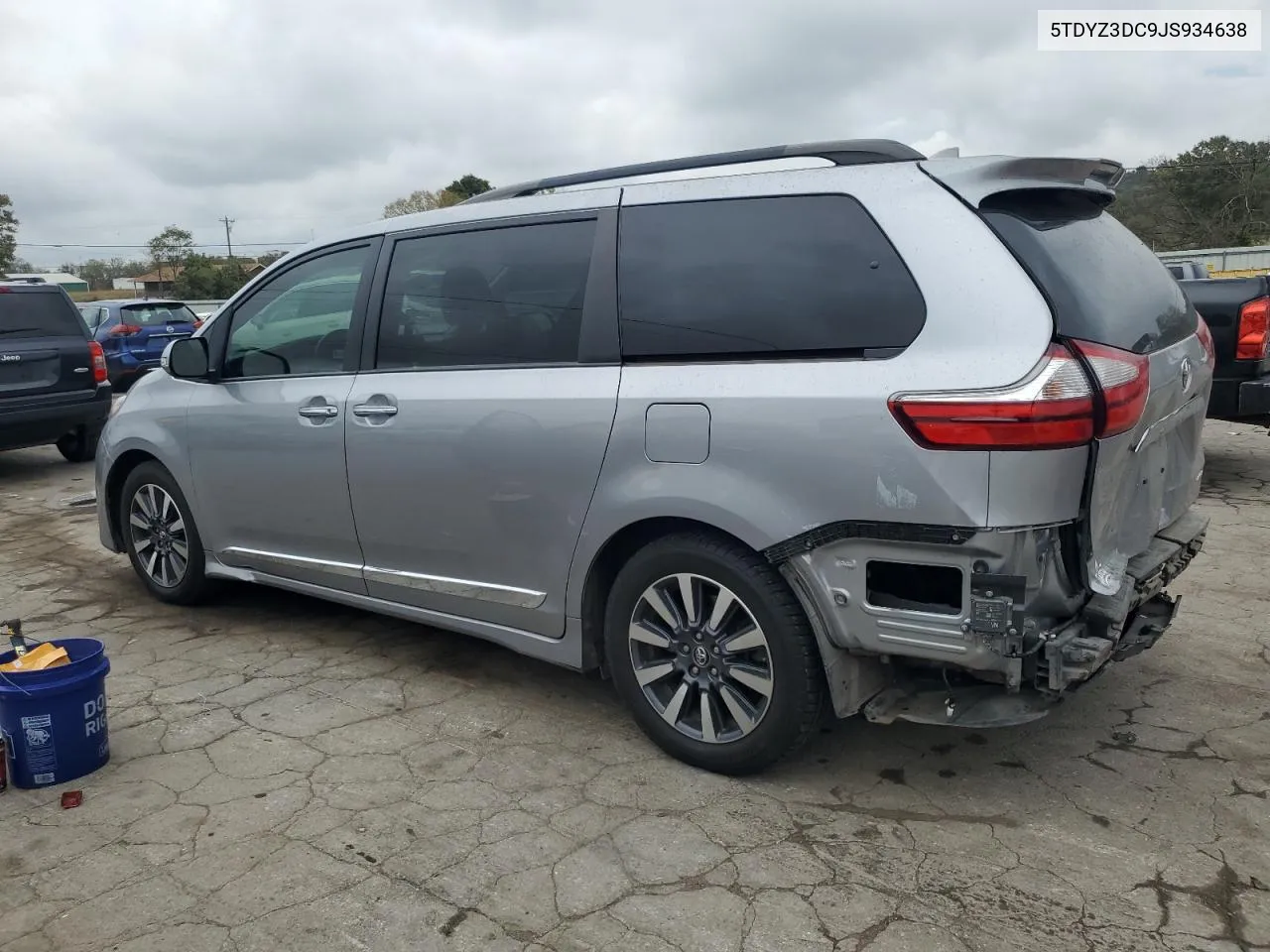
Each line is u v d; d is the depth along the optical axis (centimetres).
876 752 336
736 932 244
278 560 435
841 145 302
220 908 254
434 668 416
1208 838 281
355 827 292
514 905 255
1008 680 264
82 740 321
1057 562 263
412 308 380
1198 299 657
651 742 345
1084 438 254
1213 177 5031
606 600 344
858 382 271
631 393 313
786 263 295
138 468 493
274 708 377
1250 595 485
